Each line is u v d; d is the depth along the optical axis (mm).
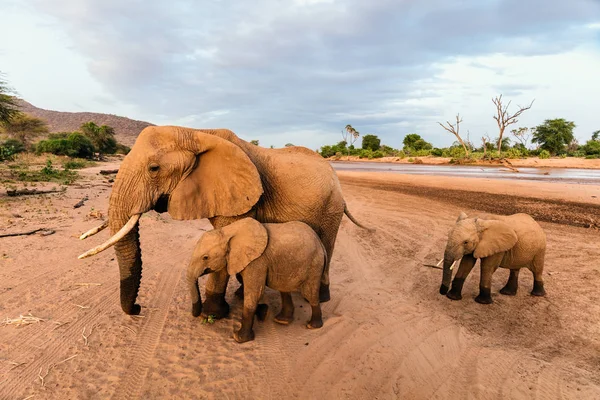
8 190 13812
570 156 65500
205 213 4699
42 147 48562
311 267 4938
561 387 4160
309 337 5051
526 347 5055
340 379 4219
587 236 10930
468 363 4621
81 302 5715
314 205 5453
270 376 4207
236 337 4859
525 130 82562
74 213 11305
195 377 4121
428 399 3963
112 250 8102
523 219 6535
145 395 3818
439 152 73562
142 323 5215
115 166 38438
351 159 85438
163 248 8703
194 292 4738
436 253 9336
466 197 19016
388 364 4531
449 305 6312
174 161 4453
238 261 4582
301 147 6160
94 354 4465
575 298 6660
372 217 13859
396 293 6758
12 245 7832
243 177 4680
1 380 3930
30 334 4793
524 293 6879
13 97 21500
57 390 3832
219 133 5043
